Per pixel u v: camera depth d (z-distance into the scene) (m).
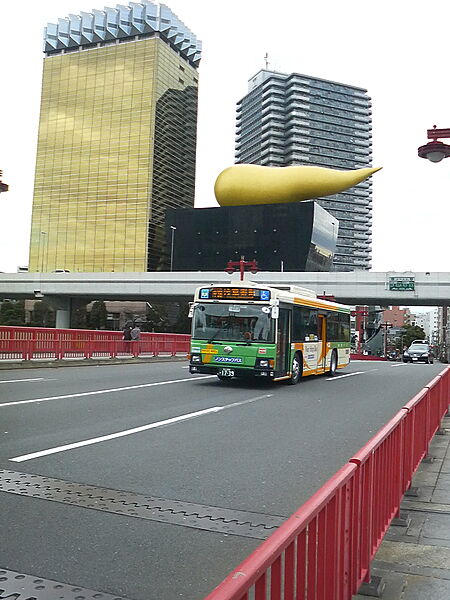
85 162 124.56
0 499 5.51
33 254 127.75
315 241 80.81
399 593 3.82
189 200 133.75
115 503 5.51
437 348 126.19
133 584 3.85
